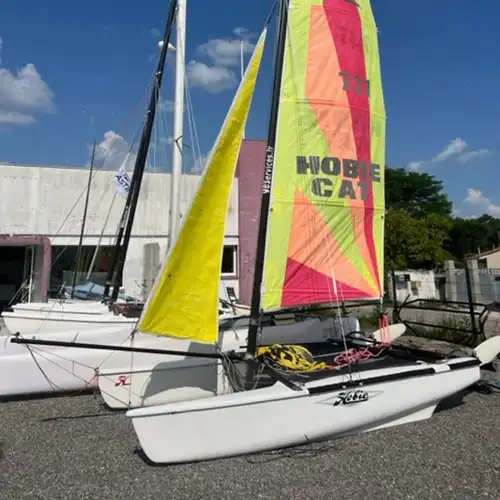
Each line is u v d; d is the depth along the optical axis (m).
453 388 5.12
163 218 15.23
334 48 5.60
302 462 4.11
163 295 4.62
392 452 4.31
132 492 3.62
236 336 6.86
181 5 10.84
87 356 6.47
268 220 5.04
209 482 3.77
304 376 4.62
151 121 9.95
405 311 11.34
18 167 14.00
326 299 5.40
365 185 5.82
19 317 8.64
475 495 3.55
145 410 3.96
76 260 13.03
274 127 5.11
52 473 3.95
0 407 5.91
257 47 4.82
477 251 44.03
